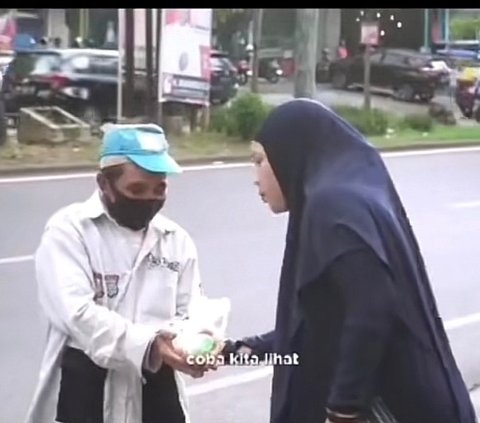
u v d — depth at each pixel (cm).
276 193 295
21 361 687
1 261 987
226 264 1008
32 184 1540
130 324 298
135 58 2272
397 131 2569
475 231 1261
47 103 2258
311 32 2623
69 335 305
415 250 291
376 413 282
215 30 3897
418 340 281
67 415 306
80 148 1916
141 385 308
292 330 289
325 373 284
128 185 301
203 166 1833
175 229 318
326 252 275
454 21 2869
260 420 599
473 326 819
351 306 272
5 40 2605
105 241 307
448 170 1894
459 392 293
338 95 3597
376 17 3909
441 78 3069
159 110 2175
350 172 284
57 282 301
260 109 2195
